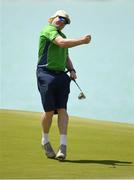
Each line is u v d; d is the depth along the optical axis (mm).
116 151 17562
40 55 17203
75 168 15508
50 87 17016
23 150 17109
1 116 21469
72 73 17625
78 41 16531
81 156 16906
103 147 17984
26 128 19625
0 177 14250
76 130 20031
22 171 14906
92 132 19844
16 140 18109
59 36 16812
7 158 16203
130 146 18219
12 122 20438
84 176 14641
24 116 21641
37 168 15328
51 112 17000
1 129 19344
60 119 17047
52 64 17062
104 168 15602
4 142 17750
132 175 14852
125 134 19812
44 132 16922
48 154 16688
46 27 17203
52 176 14523
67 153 17203
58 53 17047
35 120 20953
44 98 17031
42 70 17156
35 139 18312
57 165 15758
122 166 15875
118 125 21484
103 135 19484
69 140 18641
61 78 17078
